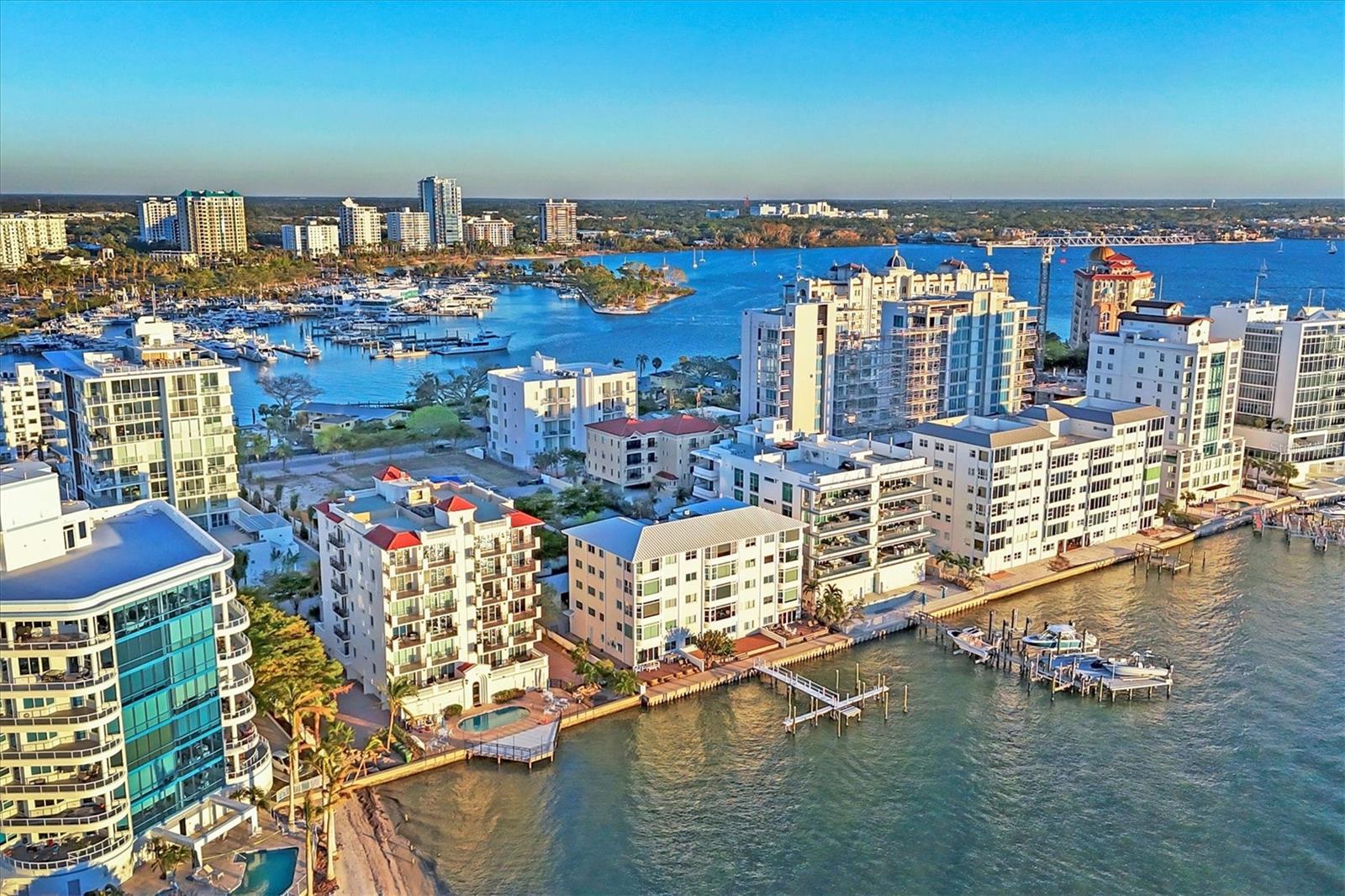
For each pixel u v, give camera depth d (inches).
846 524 6259.8
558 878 3860.7
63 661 3521.2
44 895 3432.6
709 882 3863.2
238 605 4160.9
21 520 3727.9
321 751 3880.4
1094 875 3922.2
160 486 6791.3
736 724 4980.3
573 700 5088.6
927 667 5605.3
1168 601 6530.5
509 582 5078.7
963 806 4347.9
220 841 3939.5
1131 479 7618.1
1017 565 7022.6
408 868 3890.3
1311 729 4958.2
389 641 4744.1
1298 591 6692.9
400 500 5270.7
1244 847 4084.6
